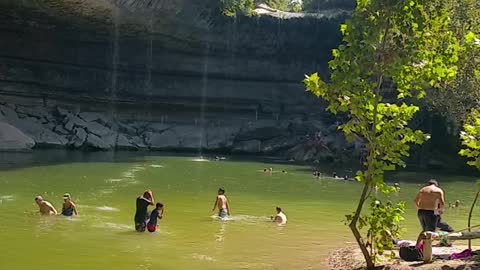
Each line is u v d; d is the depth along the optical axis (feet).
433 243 39.11
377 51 28.55
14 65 131.95
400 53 28.37
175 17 134.41
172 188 74.08
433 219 36.68
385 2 28.02
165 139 148.15
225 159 131.54
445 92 111.86
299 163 128.98
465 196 79.15
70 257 35.19
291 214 57.57
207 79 154.81
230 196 69.72
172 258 36.17
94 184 72.74
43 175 78.59
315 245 42.34
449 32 28.94
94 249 37.65
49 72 137.08
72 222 46.80
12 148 115.65
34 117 133.69
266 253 38.96
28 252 35.99
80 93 142.20
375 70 28.66
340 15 148.97
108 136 138.41
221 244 41.45
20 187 65.98
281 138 153.58
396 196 76.23
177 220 50.85
